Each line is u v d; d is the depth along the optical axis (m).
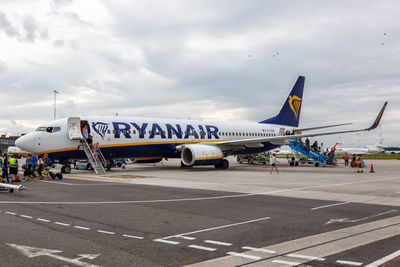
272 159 25.64
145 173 26.05
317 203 11.35
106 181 19.17
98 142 25.62
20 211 9.74
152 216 9.11
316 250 6.00
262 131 37.97
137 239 6.71
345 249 6.06
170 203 11.34
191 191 14.55
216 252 5.88
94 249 6.00
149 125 28.86
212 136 33.28
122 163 39.34
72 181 19.17
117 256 5.61
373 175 24.20
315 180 20.03
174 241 6.58
